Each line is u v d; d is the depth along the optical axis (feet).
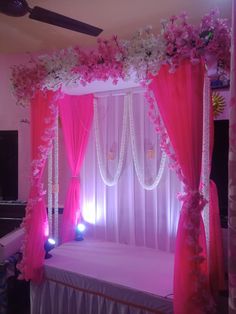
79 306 8.21
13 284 9.48
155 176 10.29
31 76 8.67
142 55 6.79
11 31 10.38
